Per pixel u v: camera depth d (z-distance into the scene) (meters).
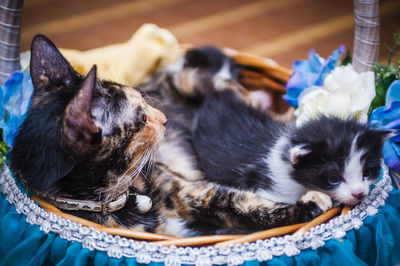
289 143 0.56
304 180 0.54
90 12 1.24
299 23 1.20
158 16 1.23
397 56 0.98
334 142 0.53
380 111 0.56
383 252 0.50
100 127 0.49
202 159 0.63
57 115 0.49
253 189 0.57
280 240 0.47
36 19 1.19
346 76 0.56
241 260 0.47
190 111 0.70
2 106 0.55
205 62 0.72
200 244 0.48
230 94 0.70
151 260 0.47
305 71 0.65
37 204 0.50
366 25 0.57
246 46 1.09
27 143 0.49
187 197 0.58
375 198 0.52
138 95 0.54
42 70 0.53
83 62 0.67
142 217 0.55
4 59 0.58
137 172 0.53
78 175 0.50
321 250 0.49
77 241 0.48
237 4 1.30
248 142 0.61
